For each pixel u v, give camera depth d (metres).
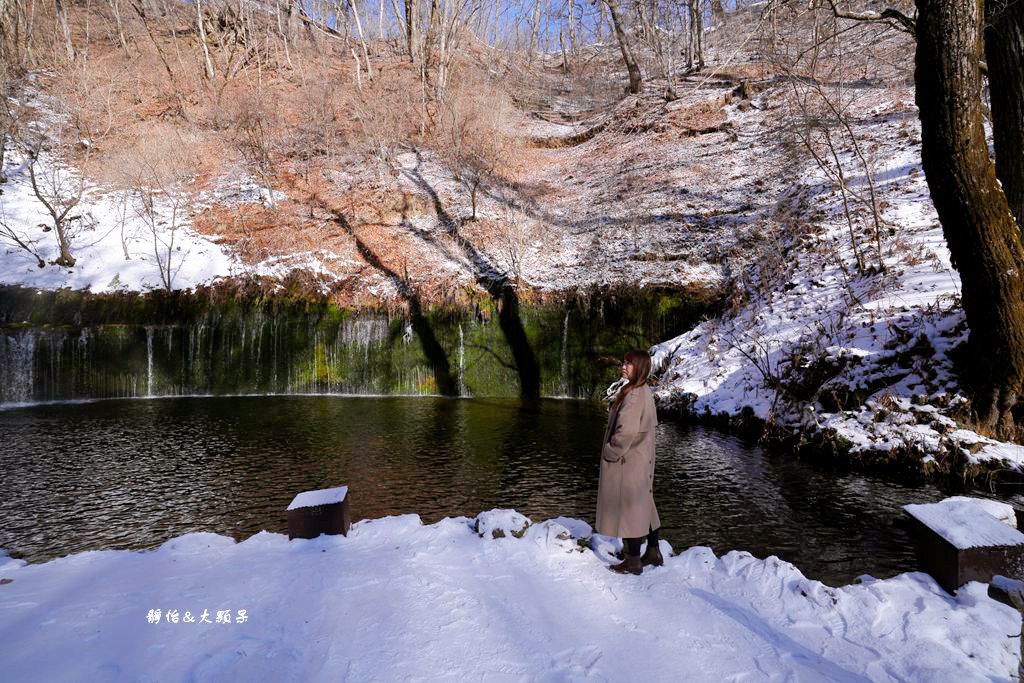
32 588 3.44
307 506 4.28
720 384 10.88
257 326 14.34
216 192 19.17
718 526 5.84
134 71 24.61
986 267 6.41
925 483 6.96
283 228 17.19
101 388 13.51
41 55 24.50
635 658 2.76
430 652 2.74
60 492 7.05
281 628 2.93
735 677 2.62
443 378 14.52
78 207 16.95
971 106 5.73
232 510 6.50
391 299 14.70
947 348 8.00
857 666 2.75
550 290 14.56
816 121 12.09
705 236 15.36
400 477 7.61
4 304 13.23
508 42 37.66
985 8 6.51
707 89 24.28
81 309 13.62
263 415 11.55
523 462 8.30
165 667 2.55
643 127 23.31
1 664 2.56
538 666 2.66
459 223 17.92
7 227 14.60
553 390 14.12
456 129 21.66
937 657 2.80
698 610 3.27
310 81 25.64
